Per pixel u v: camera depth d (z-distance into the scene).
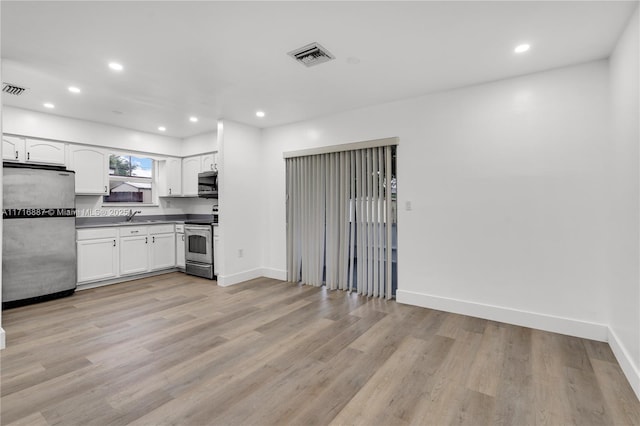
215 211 5.37
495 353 2.46
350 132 4.04
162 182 5.72
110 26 2.15
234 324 3.07
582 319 2.73
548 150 2.85
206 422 1.70
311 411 1.79
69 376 2.14
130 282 4.72
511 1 1.89
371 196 3.92
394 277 4.27
